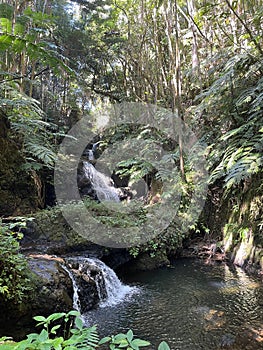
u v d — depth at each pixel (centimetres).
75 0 884
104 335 270
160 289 389
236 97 409
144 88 762
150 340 262
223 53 456
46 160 461
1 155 468
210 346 250
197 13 505
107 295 367
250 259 434
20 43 257
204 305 331
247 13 475
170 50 562
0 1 538
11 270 240
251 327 278
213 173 376
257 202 439
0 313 223
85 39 864
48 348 74
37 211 503
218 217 554
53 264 315
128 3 783
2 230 245
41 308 248
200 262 504
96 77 998
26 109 521
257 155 312
